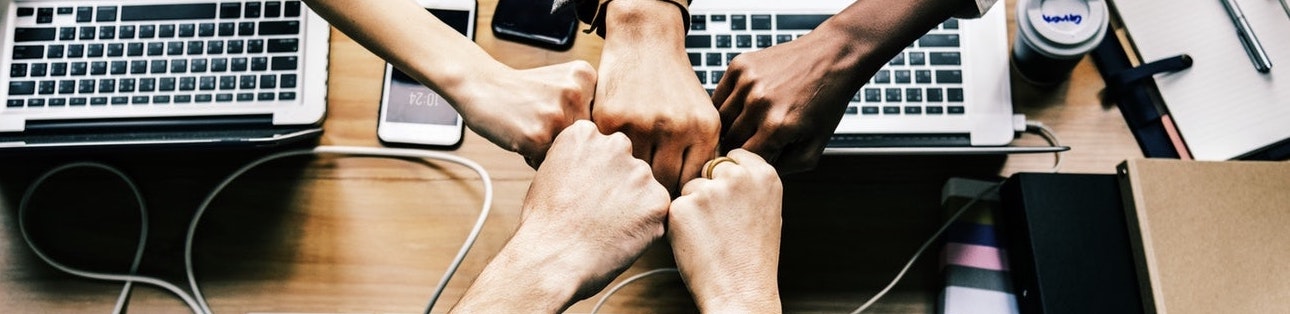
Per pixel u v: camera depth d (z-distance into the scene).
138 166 1.50
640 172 1.24
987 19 1.46
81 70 1.44
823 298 1.47
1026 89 1.51
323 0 1.27
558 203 1.22
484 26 1.51
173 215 1.49
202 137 1.43
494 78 1.27
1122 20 1.50
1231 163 1.36
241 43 1.45
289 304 1.47
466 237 1.48
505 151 1.49
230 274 1.48
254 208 1.49
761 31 1.46
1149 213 1.34
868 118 1.44
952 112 1.44
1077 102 1.50
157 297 1.47
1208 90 1.46
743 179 1.23
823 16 1.46
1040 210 1.40
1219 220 1.34
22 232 1.48
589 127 1.24
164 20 1.45
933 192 1.50
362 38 1.29
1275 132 1.43
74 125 1.43
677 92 1.26
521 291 1.20
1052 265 1.38
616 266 1.23
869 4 1.28
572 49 1.51
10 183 1.50
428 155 1.48
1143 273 1.34
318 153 1.49
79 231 1.49
